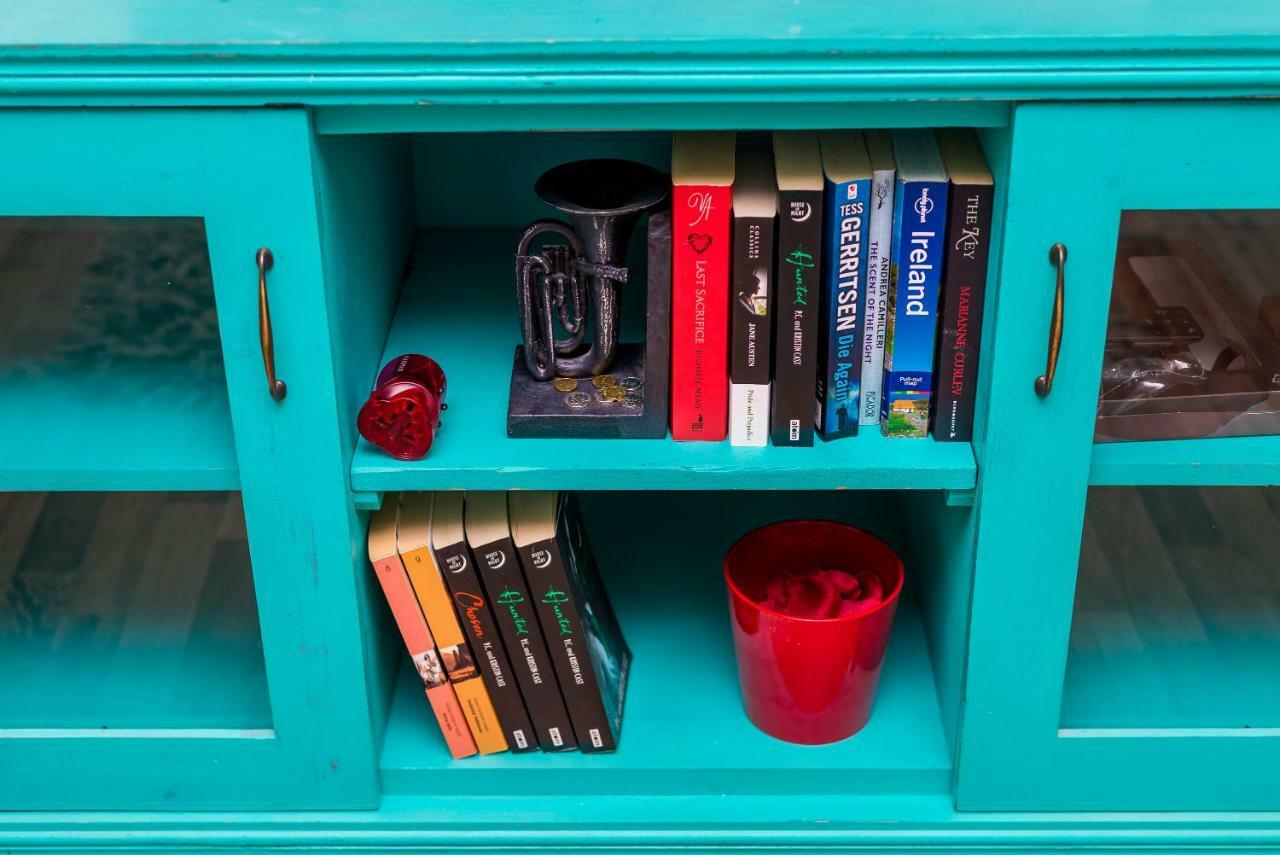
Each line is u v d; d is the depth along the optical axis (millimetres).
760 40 981
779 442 1189
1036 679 1242
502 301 1410
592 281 1204
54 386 1249
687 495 1648
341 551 1184
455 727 1306
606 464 1163
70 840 1326
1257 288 1334
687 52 983
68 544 1542
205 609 1455
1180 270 1352
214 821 1326
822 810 1316
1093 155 1026
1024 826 1314
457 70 993
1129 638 1408
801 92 1002
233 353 1097
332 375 1106
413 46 981
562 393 1221
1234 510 1580
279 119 1014
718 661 1422
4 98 998
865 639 1267
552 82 995
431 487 1169
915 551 1497
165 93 997
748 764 1312
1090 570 1499
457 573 1221
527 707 1300
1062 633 1218
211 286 1385
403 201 1469
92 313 1353
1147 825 1312
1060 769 1291
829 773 1314
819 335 1166
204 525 1566
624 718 1356
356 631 1226
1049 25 992
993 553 1185
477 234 1559
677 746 1330
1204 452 1155
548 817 1313
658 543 1577
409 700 1381
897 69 989
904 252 1123
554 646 1258
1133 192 1040
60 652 1395
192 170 1031
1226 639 1404
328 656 1237
